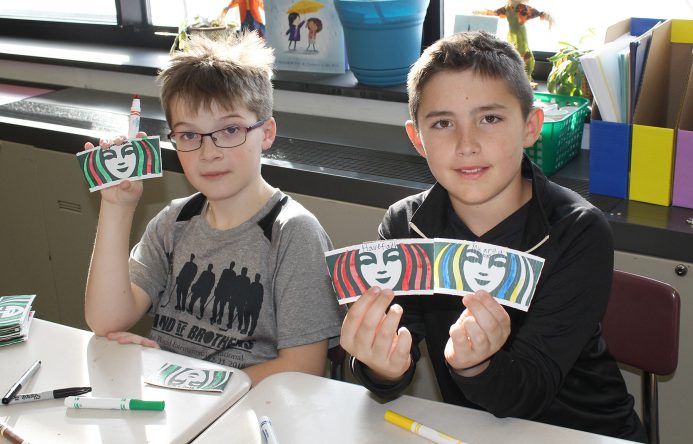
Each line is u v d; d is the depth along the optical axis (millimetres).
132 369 1100
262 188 1469
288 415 969
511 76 1127
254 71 1457
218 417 998
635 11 1923
